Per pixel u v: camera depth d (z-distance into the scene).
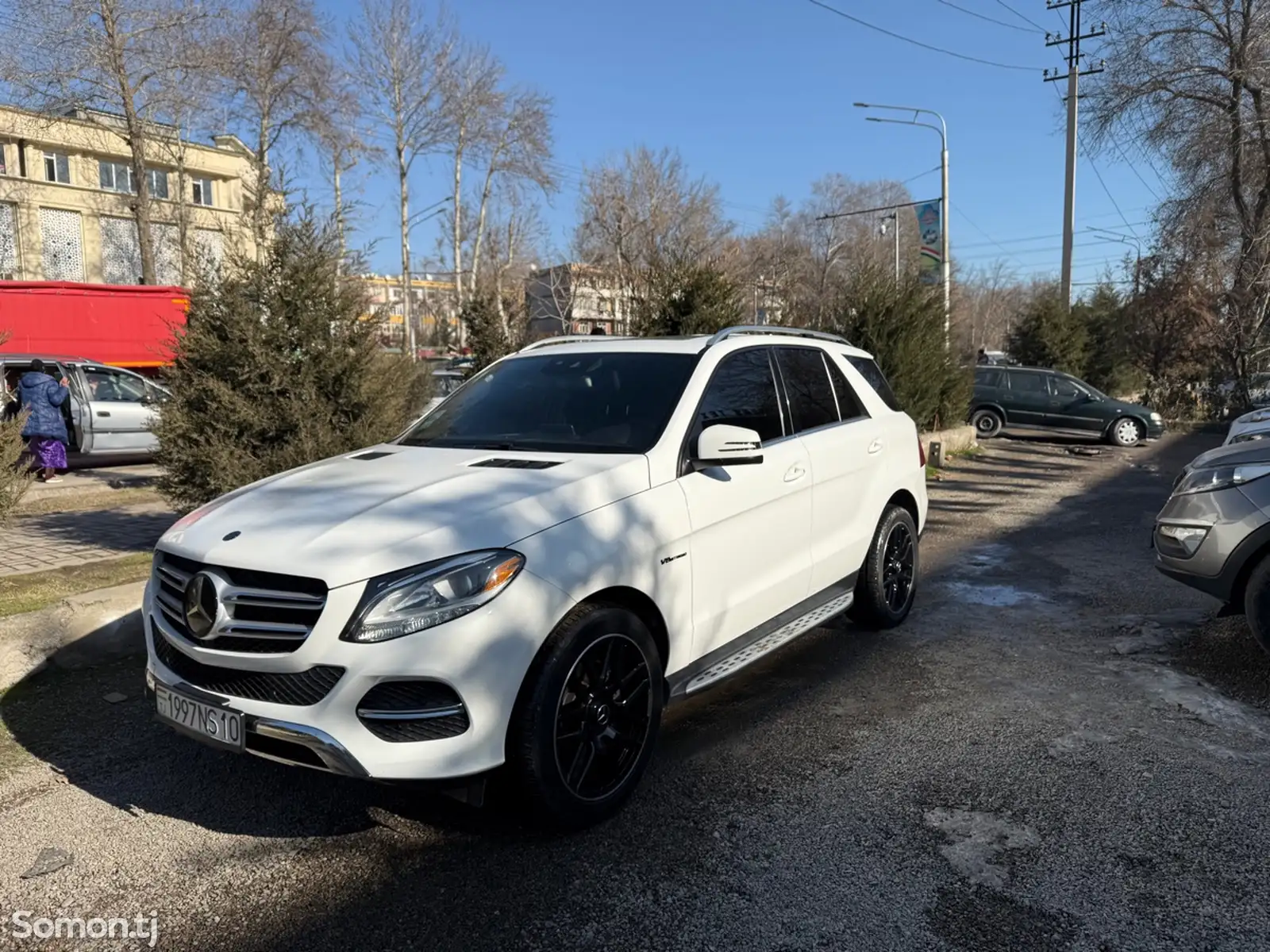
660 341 4.62
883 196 56.97
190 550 3.19
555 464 3.64
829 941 2.69
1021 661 5.17
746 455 3.78
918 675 4.95
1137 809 3.45
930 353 14.73
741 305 10.97
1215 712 4.36
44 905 2.90
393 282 52.47
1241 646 5.26
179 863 3.14
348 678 2.81
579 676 3.21
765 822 3.38
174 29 27.44
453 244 46.06
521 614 2.99
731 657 4.08
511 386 4.59
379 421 6.59
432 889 2.98
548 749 3.08
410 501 3.26
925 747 4.02
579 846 3.23
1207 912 2.81
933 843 3.23
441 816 3.46
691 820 3.40
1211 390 24.27
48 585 5.90
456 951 2.67
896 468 5.61
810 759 3.91
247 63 30.50
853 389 5.49
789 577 4.46
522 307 27.84
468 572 2.94
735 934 2.73
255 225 6.54
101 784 3.73
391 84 42.91
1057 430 19.36
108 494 10.18
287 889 2.99
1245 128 22.78
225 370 6.31
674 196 39.88
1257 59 22.34
